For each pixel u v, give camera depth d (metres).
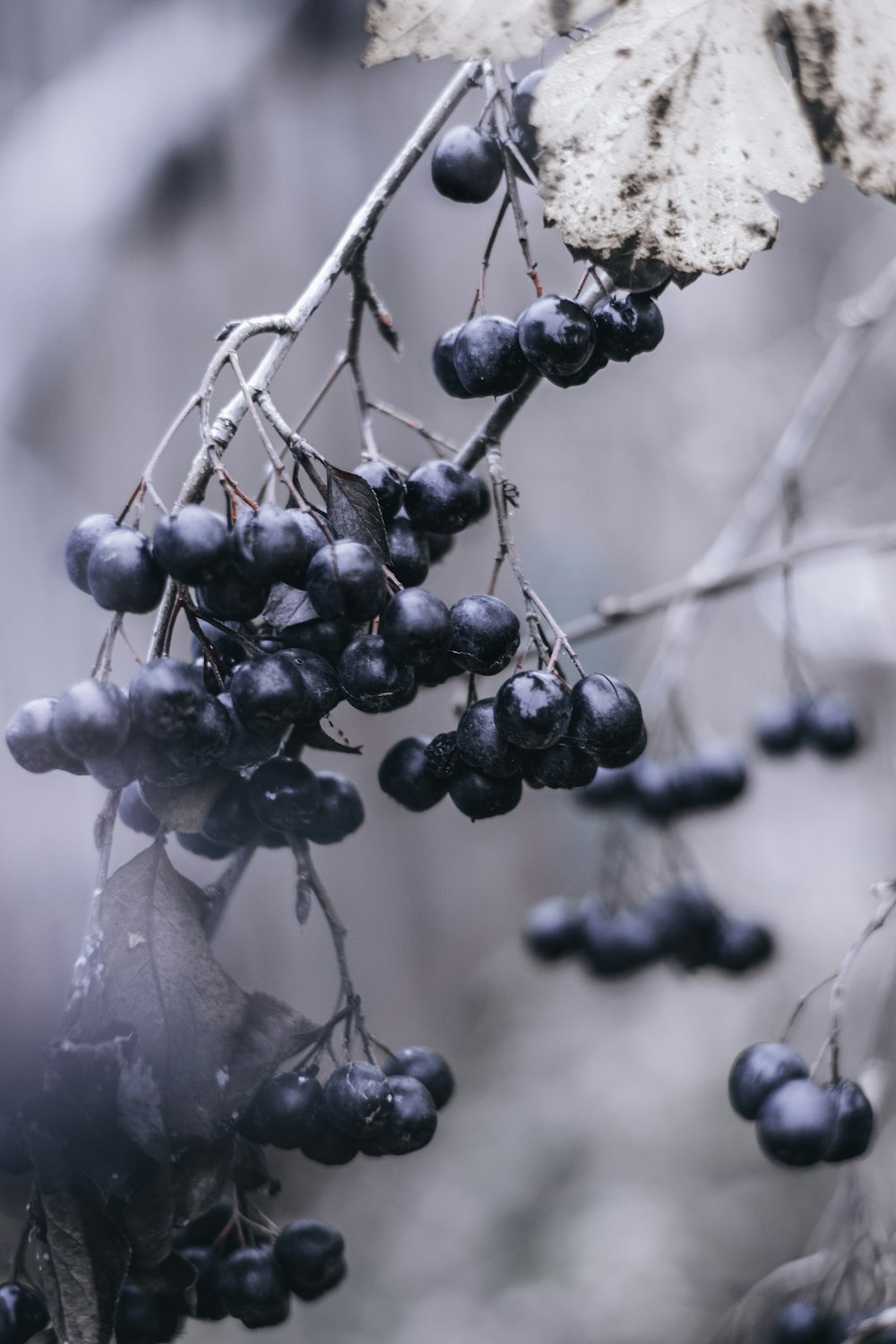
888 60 1.26
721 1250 4.82
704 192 1.24
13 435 4.59
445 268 6.30
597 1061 6.00
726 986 5.91
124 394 5.27
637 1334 4.56
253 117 4.58
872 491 4.33
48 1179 1.18
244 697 1.14
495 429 1.39
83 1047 1.17
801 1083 1.63
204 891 1.35
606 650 5.84
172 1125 1.18
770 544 4.25
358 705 1.21
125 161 4.01
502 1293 4.91
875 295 2.66
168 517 1.11
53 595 4.59
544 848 7.22
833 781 5.89
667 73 1.25
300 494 1.19
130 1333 1.35
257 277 5.34
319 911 6.05
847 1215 2.14
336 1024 1.30
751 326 5.98
